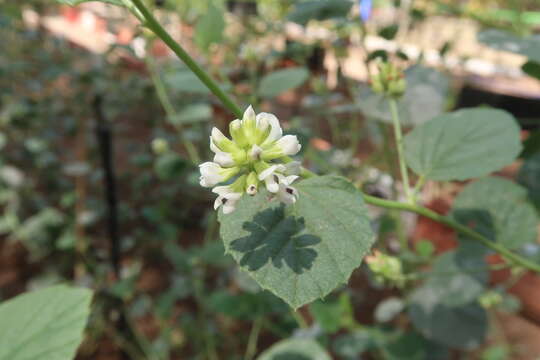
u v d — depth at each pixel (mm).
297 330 255
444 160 133
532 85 347
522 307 277
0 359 97
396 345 226
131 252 392
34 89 502
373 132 282
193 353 316
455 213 171
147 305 323
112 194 339
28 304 106
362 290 321
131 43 241
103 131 331
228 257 250
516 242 162
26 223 383
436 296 214
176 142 466
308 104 316
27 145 433
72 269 372
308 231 84
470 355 276
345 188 89
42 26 590
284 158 92
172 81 212
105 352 317
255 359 300
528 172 170
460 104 318
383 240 235
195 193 434
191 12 406
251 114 92
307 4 201
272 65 320
